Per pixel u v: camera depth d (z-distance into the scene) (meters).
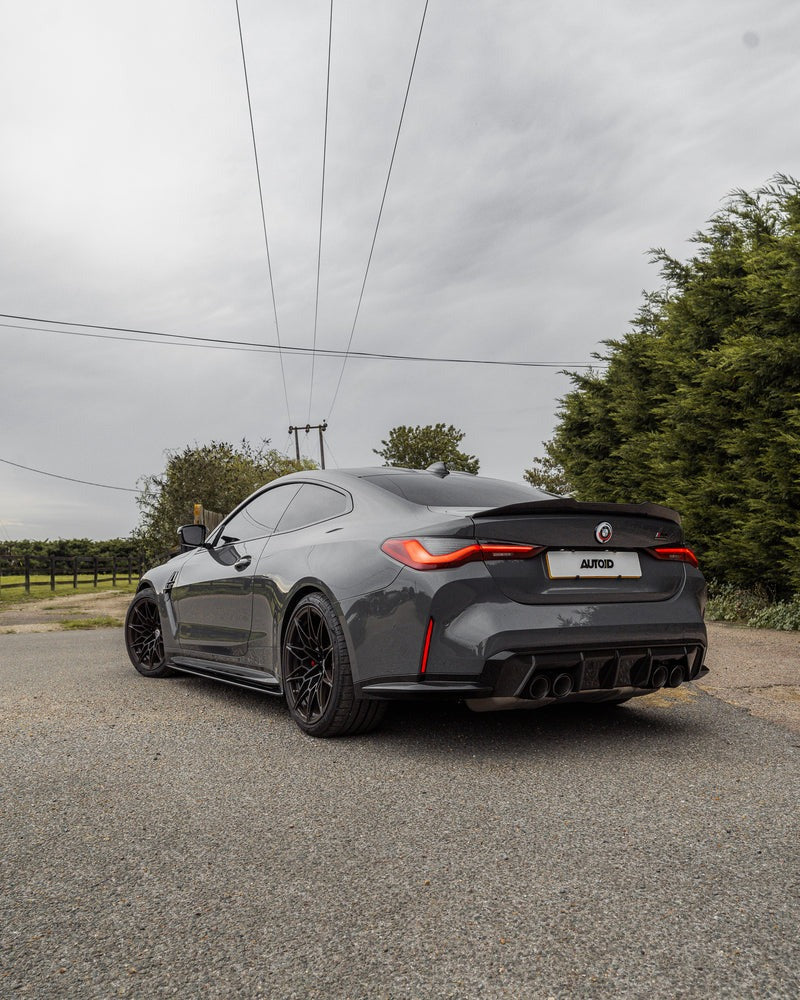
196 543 5.11
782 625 7.90
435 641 3.15
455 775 3.02
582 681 3.27
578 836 2.38
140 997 1.55
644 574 3.52
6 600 17.86
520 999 1.53
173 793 2.82
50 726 3.88
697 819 2.53
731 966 1.64
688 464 10.16
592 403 13.12
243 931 1.81
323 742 3.55
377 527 3.60
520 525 3.26
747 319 8.73
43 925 1.85
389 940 1.76
